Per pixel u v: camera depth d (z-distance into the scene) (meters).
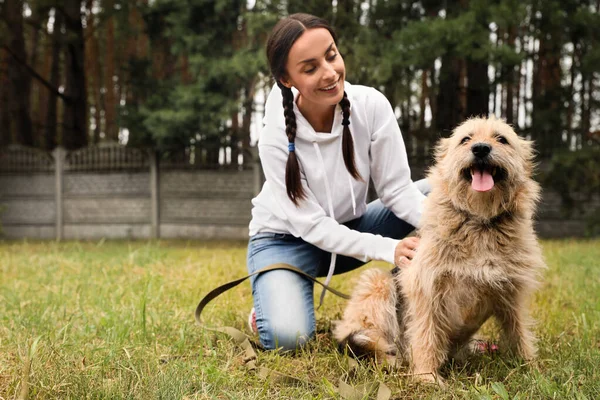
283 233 3.90
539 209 3.91
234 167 15.13
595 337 3.60
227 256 8.33
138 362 2.99
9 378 2.80
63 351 3.18
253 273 3.77
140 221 15.89
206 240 15.03
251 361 3.16
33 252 10.02
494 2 11.30
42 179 16.50
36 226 16.59
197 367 2.99
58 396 2.52
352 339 3.29
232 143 14.80
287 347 3.52
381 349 3.26
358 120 3.62
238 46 15.72
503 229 3.04
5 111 19.53
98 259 7.78
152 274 5.87
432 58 10.96
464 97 15.18
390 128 3.71
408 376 2.92
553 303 4.64
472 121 3.31
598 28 12.08
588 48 12.73
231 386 2.81
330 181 3.69
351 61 11.43
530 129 13.38
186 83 17.17
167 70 17.23
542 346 3.47
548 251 8.59
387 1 12.73
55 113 20.78
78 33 17.80
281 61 3.31
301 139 3.62
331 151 3.65
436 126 13.95
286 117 3.53
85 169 16.23
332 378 2.99
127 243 13.64
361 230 4.12
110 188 16.06
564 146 13.38
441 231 3.06
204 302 3.87
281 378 2.88
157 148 14.73
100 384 2.62
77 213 16.31
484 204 2.99
